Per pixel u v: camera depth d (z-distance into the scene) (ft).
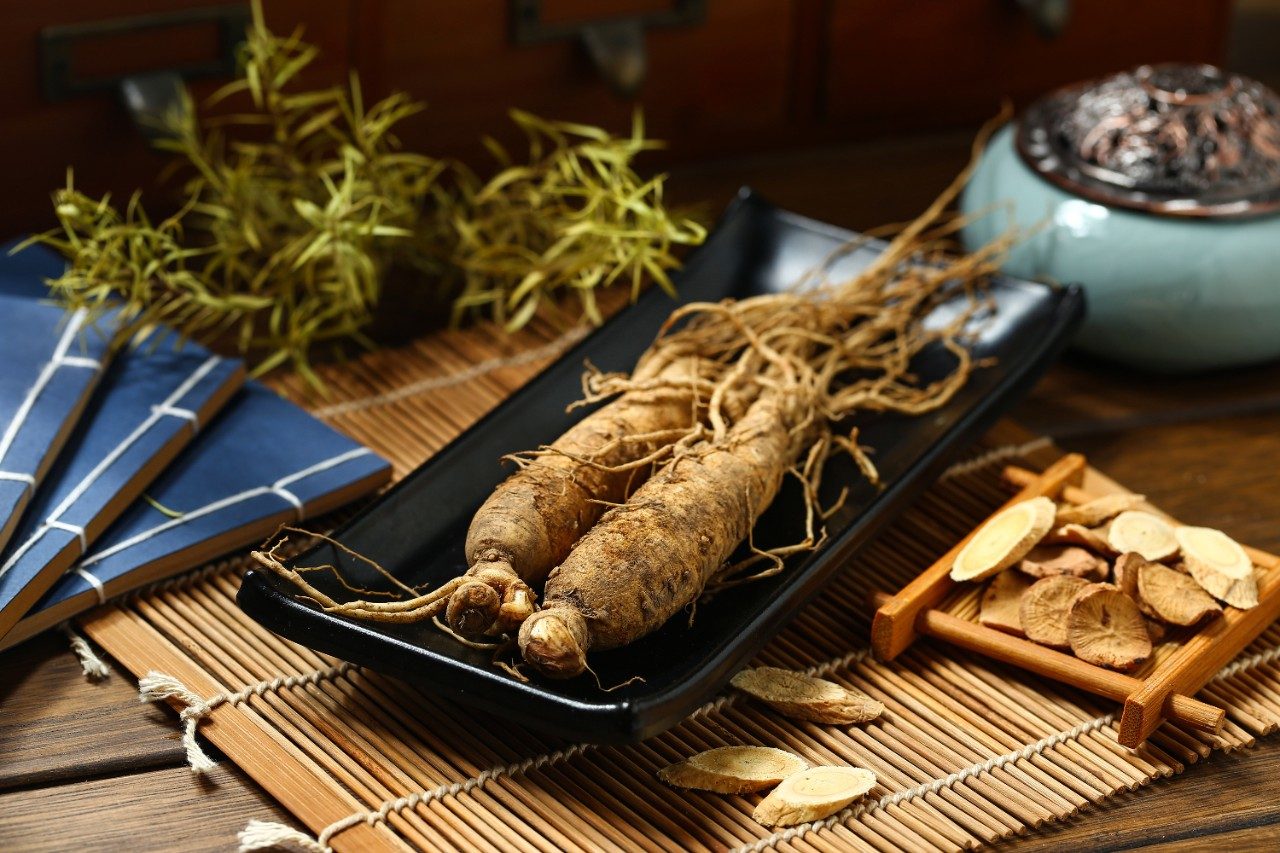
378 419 2.90
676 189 3.38
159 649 2.56
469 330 3.07
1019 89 3.60
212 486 2.69
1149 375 3.07
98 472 2.64
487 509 2.51
